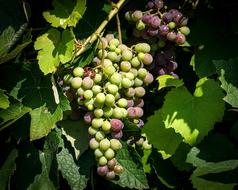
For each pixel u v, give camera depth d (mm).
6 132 373
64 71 365
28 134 367
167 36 362
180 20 358
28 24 378
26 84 364
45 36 360
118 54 359
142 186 375
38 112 358
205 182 375
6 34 354
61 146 379
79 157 380
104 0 380
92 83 347
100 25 366
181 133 373
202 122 372
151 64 377
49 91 359
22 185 380
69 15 360
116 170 362
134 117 363
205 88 377
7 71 366
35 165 378
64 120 379
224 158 380
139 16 362
